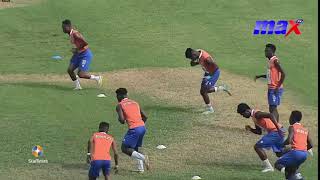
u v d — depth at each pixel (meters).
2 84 78.75
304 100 75.62
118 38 104.62
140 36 105.75
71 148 56.59
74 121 64.44
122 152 55.03
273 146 51.09
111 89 77.44
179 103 72.19
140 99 73.38
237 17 117.00
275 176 50.31
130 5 123.50
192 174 50.53
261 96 75.75
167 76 84.31
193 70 88.00
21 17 115.31
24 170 50.78
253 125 64.50
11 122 63.19
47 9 120.56
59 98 72.44
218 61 92.81
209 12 120.06
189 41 103.38
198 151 56.53
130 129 50.66
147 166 50.75
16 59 93.44
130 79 82.56
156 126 63.41
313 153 57.00
